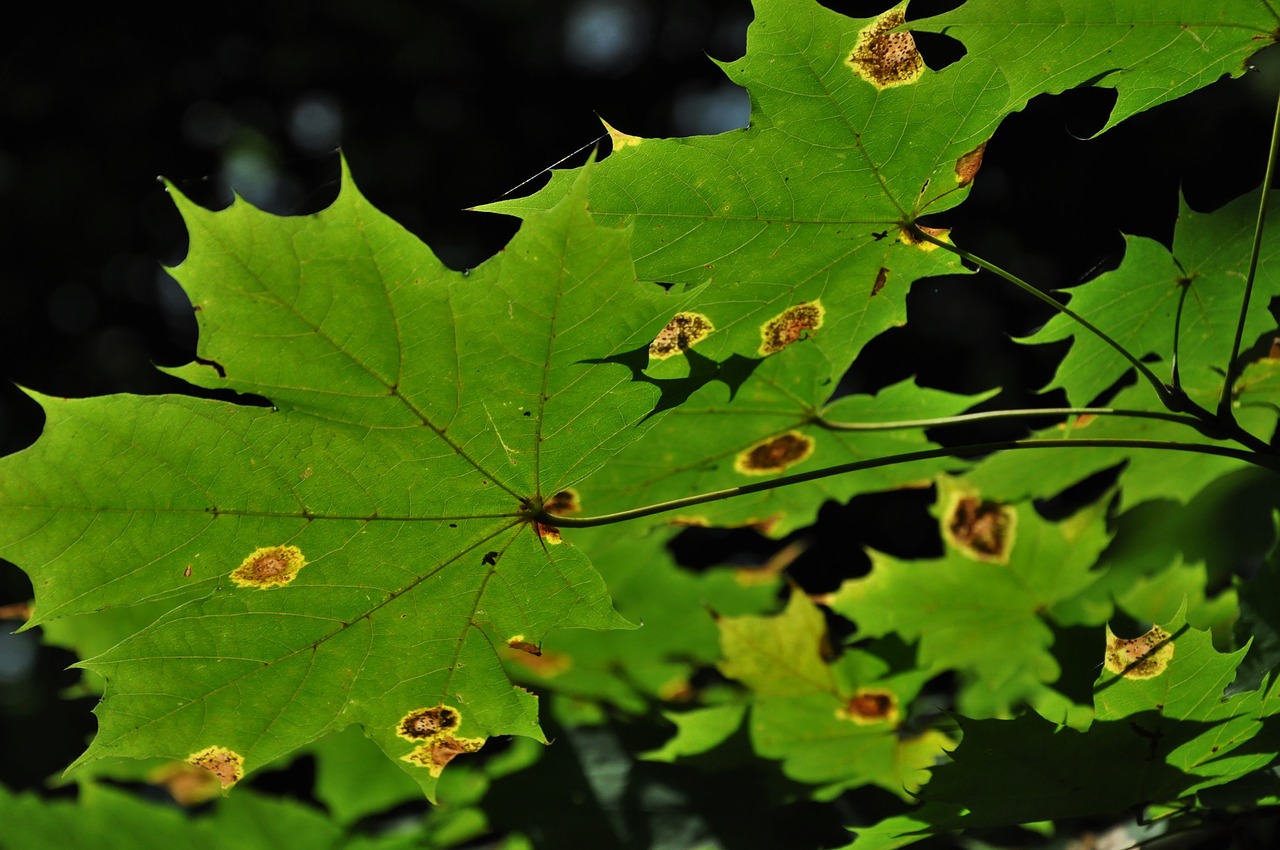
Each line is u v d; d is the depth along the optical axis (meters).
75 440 1.07
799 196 1.12
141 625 1.27
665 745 1.22
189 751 1.10
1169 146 2.24
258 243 1.06
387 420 1.09
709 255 1.12
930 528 2.32
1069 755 1.10
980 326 2.40
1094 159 2.24
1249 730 1.10
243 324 1.07
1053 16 1.10
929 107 1.11
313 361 1.08
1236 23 1.11
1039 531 1.22
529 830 1.23
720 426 1.17
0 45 2.99
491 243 2.99
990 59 1.11
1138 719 1.10
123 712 1.09
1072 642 1.22
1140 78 1.12
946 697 1.47
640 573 1.29
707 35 3.05
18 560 1.08
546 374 1.09
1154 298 1.16
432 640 1.11
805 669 1.21
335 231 1.06
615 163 1.10
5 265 2.98
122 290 3.11
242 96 3.12
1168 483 1.23
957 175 1.12
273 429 1.08
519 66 3.10
